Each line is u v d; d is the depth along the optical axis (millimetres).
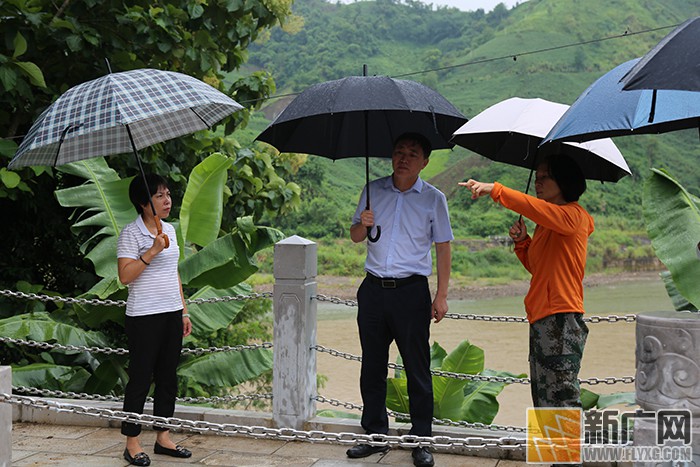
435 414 6203
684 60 3197
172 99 4449
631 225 65438
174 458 5000
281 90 112312
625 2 128875
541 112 4746
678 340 3637
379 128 5160
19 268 8805
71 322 7434
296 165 12578
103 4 8648
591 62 110875
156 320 4801
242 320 13047
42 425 5785
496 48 120562
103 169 7297
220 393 11086
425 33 140625
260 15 9984
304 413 5379
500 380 5484
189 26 9547
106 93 4359
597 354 20703
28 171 7688
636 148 79000
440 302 4836
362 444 4938
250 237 6820
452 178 76812
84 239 8922
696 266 5641
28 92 7641
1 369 3779
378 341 4840
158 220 4688
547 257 4258
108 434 5555
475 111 98812
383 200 4836
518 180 70750
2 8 7582
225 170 7188
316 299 5488
